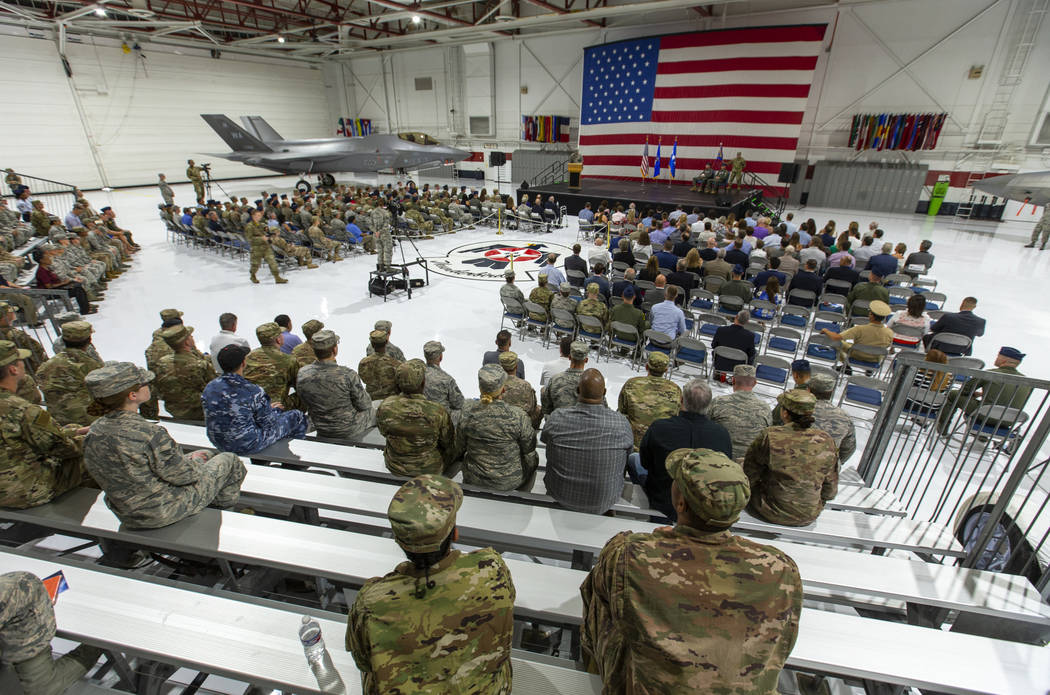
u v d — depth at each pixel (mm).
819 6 17906
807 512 2688
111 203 19844
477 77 26094
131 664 2707
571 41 23172
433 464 3100
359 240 13977
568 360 4742
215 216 13438
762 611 1320
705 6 19406
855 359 6254
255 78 26531
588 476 2715
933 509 4309
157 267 12305
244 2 18656
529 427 3055
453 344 8062
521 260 13438
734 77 19047
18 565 2369
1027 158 16375
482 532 2664
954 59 16703
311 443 3592
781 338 6988
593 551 2566
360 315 9289
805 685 2725
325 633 2051
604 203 15492
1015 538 3188
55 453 2676
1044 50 15500
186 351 4160
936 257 13109
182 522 2570
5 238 10047
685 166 21188
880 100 18141
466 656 1421
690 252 8867
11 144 19422
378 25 26109
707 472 1391
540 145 25688
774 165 19500
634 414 3639
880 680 1929
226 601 2180
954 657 1970
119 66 21734
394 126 30188
